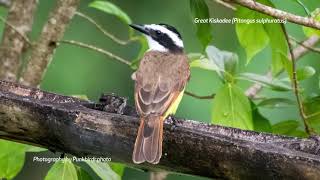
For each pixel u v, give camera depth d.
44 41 14.15
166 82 11.45
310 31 12.70
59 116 10.26
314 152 9.86
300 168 9.46
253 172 9.70
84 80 17.38
